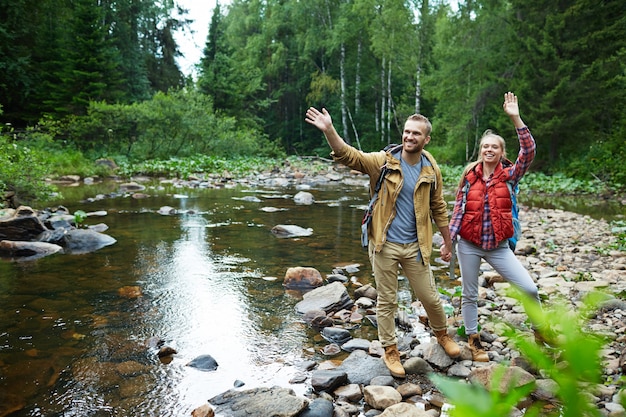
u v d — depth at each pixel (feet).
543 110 56.34
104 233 23.71
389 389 9.23
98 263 18.44
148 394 9.16
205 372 10.17
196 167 59.52
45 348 11.07
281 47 106.32
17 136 55.31
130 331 12.21
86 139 63.16
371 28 91.40
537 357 1.58
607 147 54.39
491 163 10.84
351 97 111.04
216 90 96.53
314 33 99.25
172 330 12.37
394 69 106.42
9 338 11.58
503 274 10.77
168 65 111.04
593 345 1.45
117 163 58.34
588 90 56.03
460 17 70.13
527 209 35.68
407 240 10.39
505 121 60.59
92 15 71.61
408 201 10.33
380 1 91.04
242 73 102.83
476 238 10.65
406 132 10.09
